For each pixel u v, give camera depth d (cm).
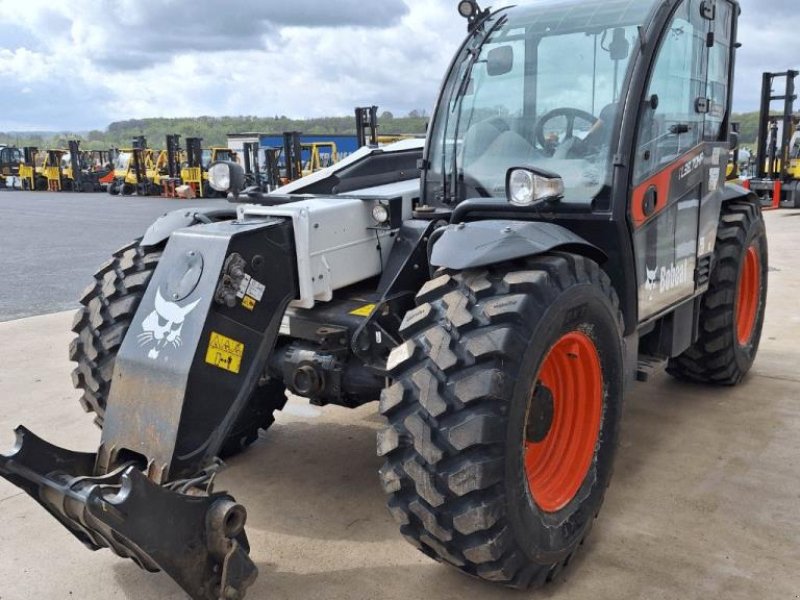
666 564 253
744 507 290
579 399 266
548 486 253
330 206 274
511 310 217
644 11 284
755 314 441
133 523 192
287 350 281
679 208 325
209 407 234
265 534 278
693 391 425
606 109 277
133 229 1491
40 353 526
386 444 218
